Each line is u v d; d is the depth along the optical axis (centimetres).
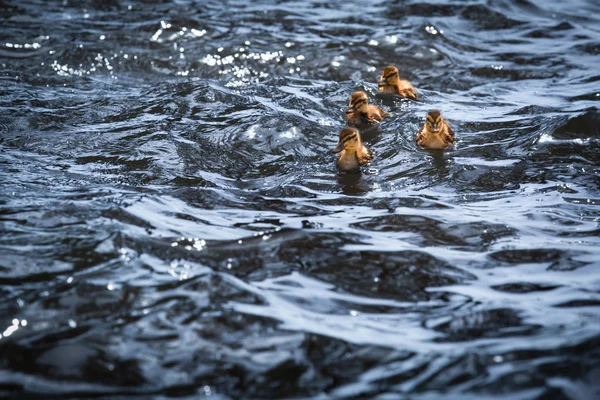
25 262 1193
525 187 1672
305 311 1105
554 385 904
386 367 965
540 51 2745
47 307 1073
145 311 1077
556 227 1432
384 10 3061
